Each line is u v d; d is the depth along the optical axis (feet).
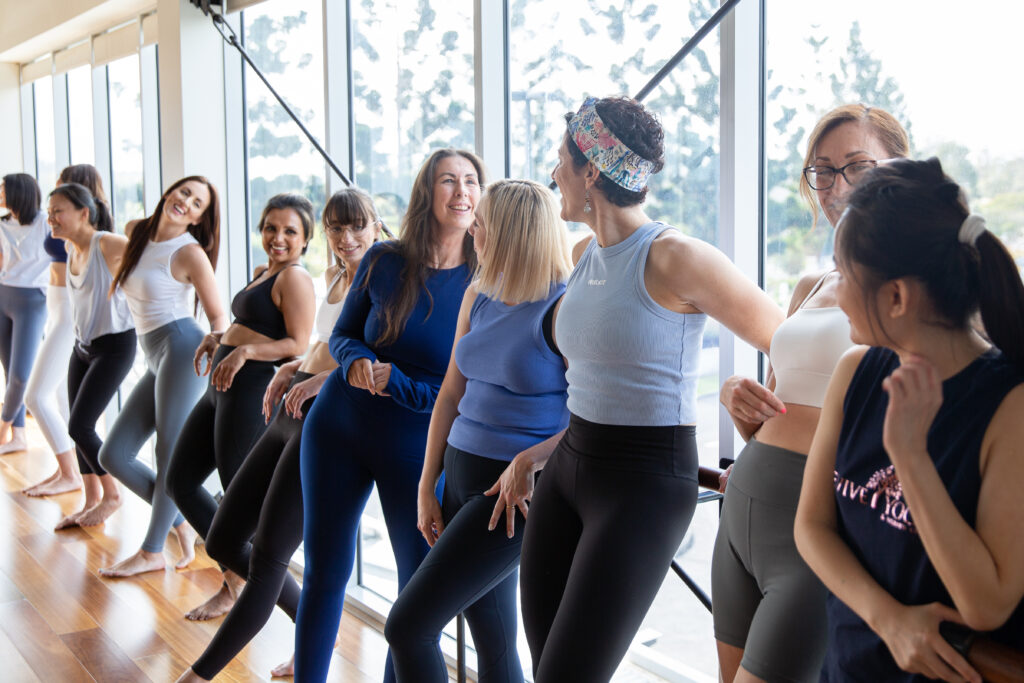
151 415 13.34
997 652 3.17
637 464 5.51
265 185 14.89
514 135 10.28
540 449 6.32
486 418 6.76
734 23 7.59
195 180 12.56
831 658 3.86
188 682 9.23
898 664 3.46
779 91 7.62
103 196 15.37
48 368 16.79
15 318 19.29
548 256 6.52
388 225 12.20
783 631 4.69
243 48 14.46
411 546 8.05
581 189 5.80
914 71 6.57
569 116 5.88
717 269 5.35
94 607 12.00
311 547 8.18
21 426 20.33
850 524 3.76
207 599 12.28
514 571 7.14
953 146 6.37
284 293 10.61
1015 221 6.05
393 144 12.00
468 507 6.68
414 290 7.85
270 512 8.97
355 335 8.30
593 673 5.35
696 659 8.48
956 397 3.35
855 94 7.01
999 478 3.21
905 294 3.35
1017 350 3.29
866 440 3.70
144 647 10.83
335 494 8.11
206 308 12.60
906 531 3.50
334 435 8.13
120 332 14.35
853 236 3.44
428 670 6.64
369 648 10.86
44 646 10.83
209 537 9.70
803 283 5.51
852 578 3.66
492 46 10.17
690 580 7.48
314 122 13.37
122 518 15.75
